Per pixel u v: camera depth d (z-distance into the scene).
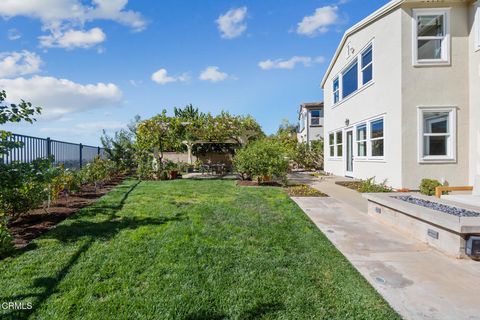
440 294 2.73
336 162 14.91
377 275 3.15
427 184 7.88
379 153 10.24
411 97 8.74
